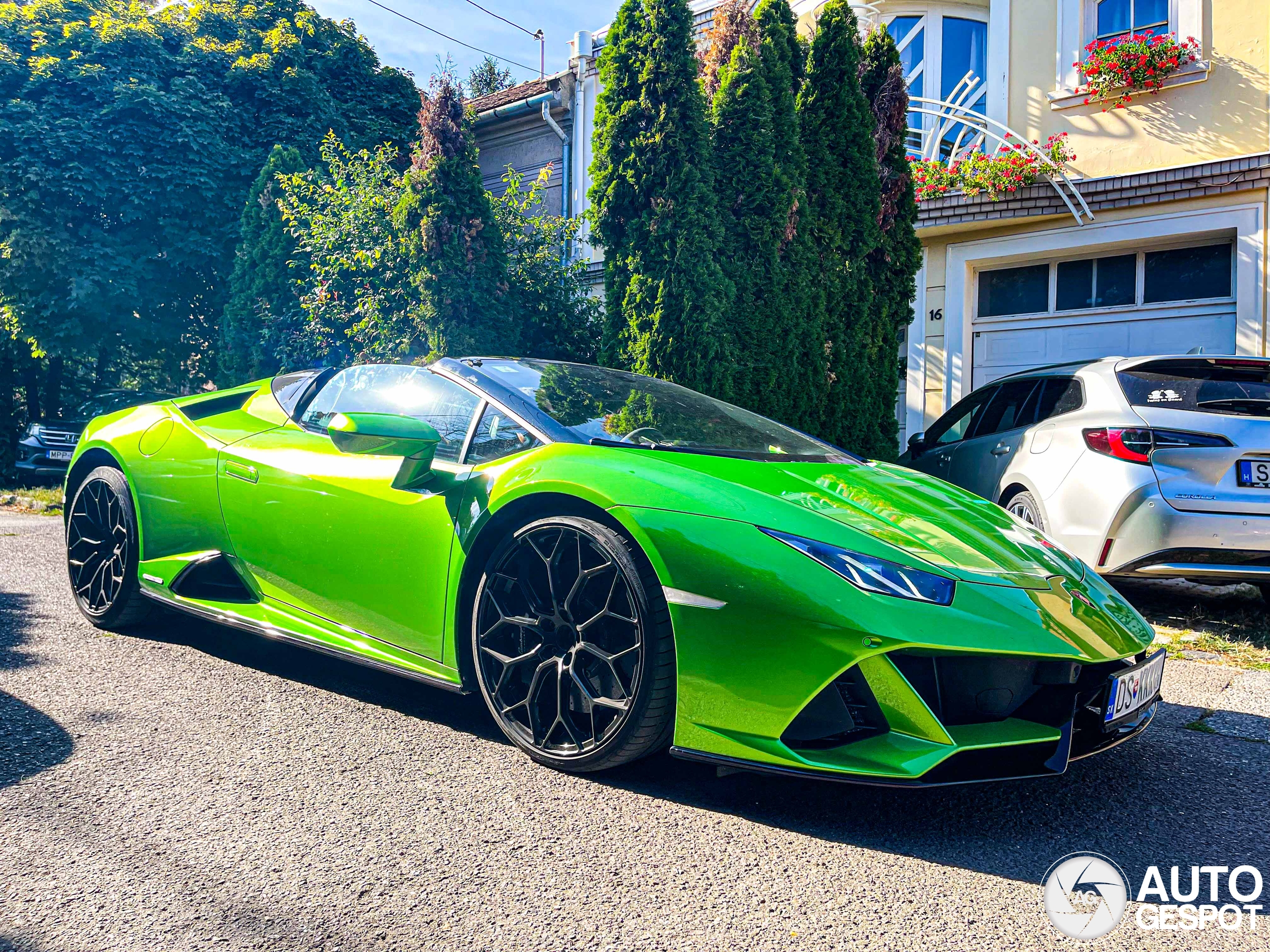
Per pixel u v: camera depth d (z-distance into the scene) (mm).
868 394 6660
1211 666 3672
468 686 2500
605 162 5625
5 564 5070
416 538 2598
